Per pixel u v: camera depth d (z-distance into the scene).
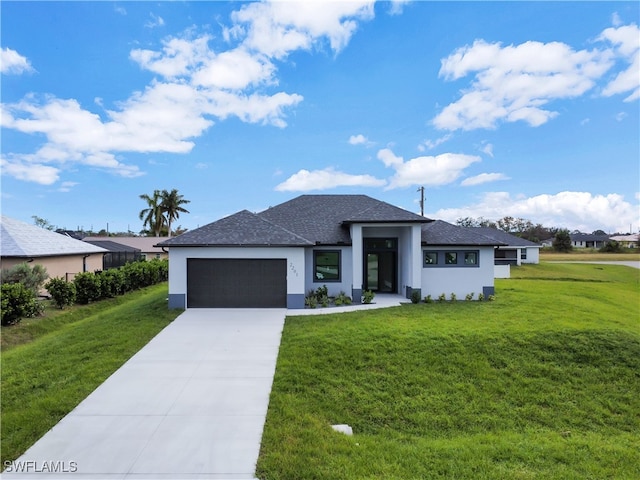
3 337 11.82
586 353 8.90
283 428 5.59
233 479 4.37
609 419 6.71
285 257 14.07
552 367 8.34
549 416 6.70
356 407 6.61
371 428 6.06
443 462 4.91
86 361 8.53
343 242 16.30
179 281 13.92
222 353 8.98
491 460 5.05
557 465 5.02
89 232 86.00
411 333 10.02
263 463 4.68
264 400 6.56
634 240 98.50
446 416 6.50
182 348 9.38
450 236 16.80
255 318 12.45
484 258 16.42
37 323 13.55
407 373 7.90
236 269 14.13
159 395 6.72
